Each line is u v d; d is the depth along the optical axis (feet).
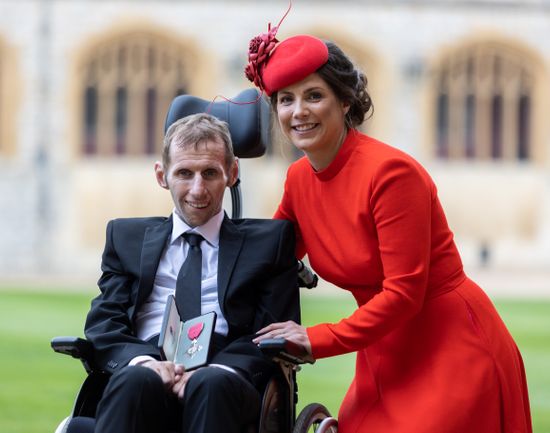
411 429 38.01
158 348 37.93
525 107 284.82
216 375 36.14
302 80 38.86
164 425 36.96
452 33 280.72
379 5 279.90
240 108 44.50
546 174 281.74
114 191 276.62
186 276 40.11
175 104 45.29
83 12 275.39
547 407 75.87
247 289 39.91
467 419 38.09
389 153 38.83
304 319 133.59
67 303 164.55
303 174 40.96
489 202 280.72
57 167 276.00
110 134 277.44
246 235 40.65
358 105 40.19
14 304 161.07
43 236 275.59
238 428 36.32
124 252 40.93
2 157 275.39
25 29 274.77
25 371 93.04
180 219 40.98
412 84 280.72
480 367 38.60
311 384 87.25
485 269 274.57
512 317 146.00
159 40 276.82
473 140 283.79
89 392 39.24
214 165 39.81
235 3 277.44
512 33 281.33
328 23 279.69
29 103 276.00
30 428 66.13
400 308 37.78
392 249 38.04
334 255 39.78
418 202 38.24
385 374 39.47
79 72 276.00
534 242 279.90
